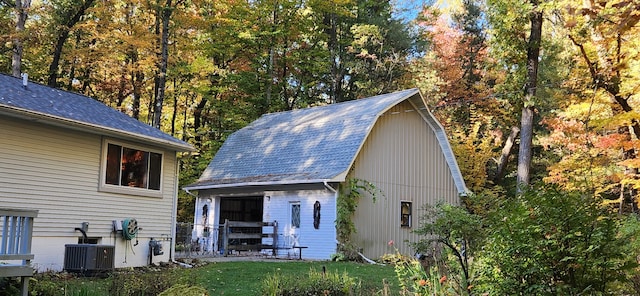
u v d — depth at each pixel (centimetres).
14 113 1110
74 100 1459
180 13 2505
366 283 1056
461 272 769
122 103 2984
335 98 3309
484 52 3284
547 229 558
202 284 1048
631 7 540
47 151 1230
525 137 1958
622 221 666
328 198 1827
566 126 2050
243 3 2789
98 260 1202
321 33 3077
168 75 2728
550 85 2427
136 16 2653
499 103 3053
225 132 3030
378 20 3284
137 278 883
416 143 2125
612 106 1788
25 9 2233
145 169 1494
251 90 3006
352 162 1806
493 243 621
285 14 2909
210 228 2139
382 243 1919
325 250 1802
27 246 813
